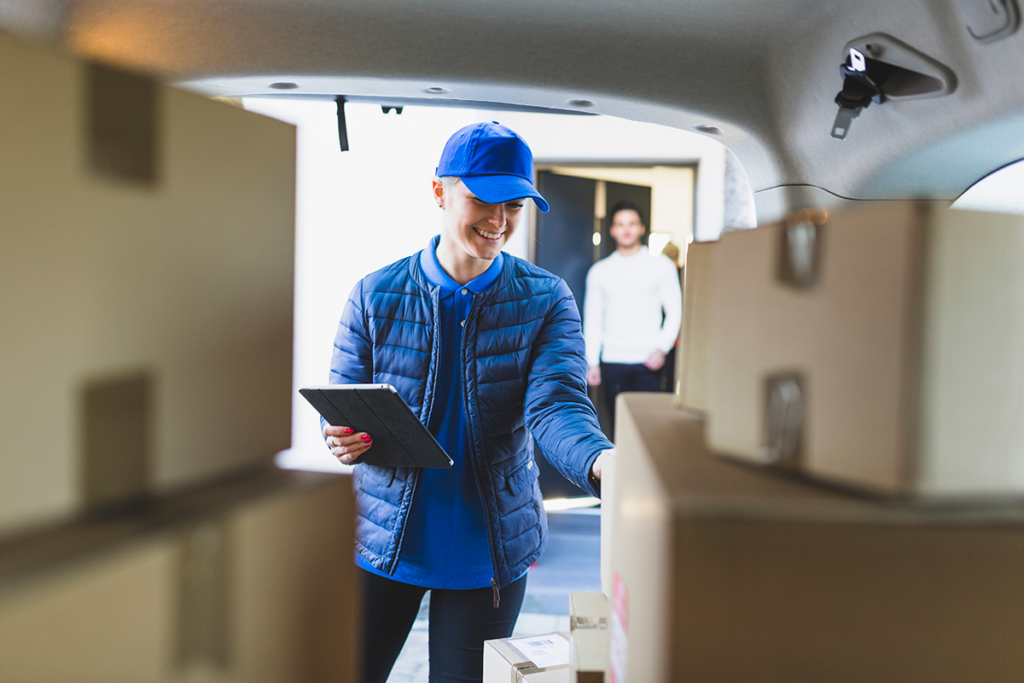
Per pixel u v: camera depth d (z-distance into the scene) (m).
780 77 1.49
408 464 1.54
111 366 0.60
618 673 0.83
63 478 0.57
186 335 0.68
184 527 0.59
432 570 1.67
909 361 0.56
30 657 0.47
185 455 0.68
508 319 1.70
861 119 1.40
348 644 0.83
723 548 0.57
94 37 1.41
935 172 1.44
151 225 0.63
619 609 0.84
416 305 1.70
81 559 0.50
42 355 0.55
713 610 0.57
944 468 0.57
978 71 1.17
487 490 1.67
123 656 0.53
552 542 4.00
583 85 1.55
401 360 1.71
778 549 0.57
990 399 0.58
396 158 3.75
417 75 1.53
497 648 1.45
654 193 4.43
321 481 0.76
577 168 4.40
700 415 0.91
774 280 0.67
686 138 4.36
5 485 0.53
